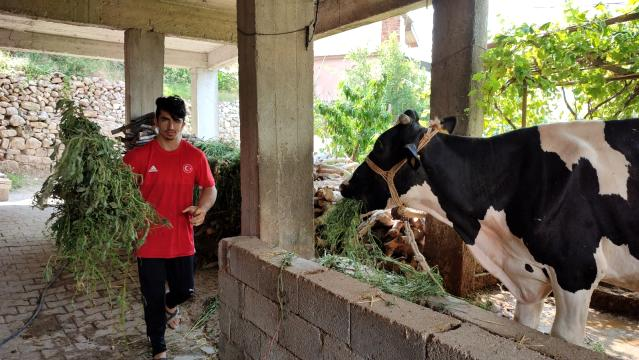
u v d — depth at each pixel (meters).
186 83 21.62
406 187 2.80
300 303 2.53
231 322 3.29
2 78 14.27
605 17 4.32
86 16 6.52
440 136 2.77
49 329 3.98
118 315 4.28
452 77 4.31
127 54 6.96
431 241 4.62
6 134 14.16
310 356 2.48
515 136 2.61
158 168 3.22
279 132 3.24
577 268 2.26
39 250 6.43
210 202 3.46
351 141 9.43
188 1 7.05
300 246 3.42
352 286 2.38
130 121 6.97
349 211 3.00
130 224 2.67
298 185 3.36
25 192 12.47
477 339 1.76
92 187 2.56
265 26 3.10
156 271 3.25
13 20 8.47
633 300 4.11
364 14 5.95
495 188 2.58
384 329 2.00
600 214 2.25
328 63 20.11
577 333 2.28
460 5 4.20
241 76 3.30
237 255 3.12
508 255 2.63
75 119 2.63
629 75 4.14
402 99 12.62
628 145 2.29
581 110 4.88
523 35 4.25
